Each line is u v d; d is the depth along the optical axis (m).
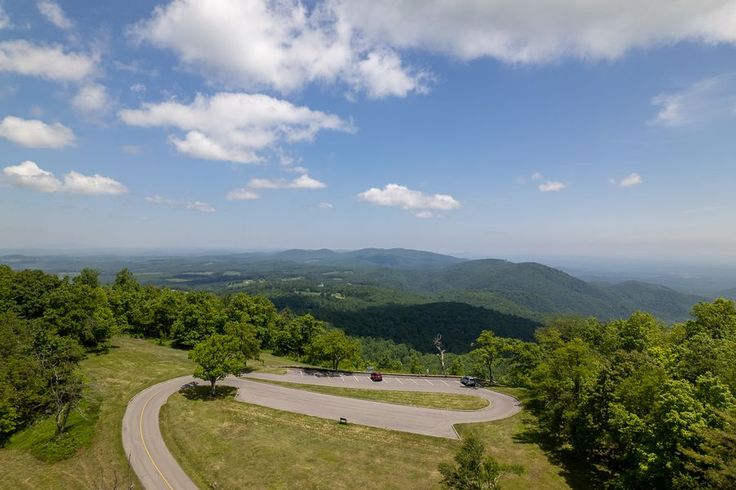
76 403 50.81
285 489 38.66
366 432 51.62
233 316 99.69
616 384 40.00
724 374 35.09
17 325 63.84
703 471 26.56
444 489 35.94
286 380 74.94
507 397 66.75
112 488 39.22
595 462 43.50
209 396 63.12
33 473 41.22
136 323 104.12
